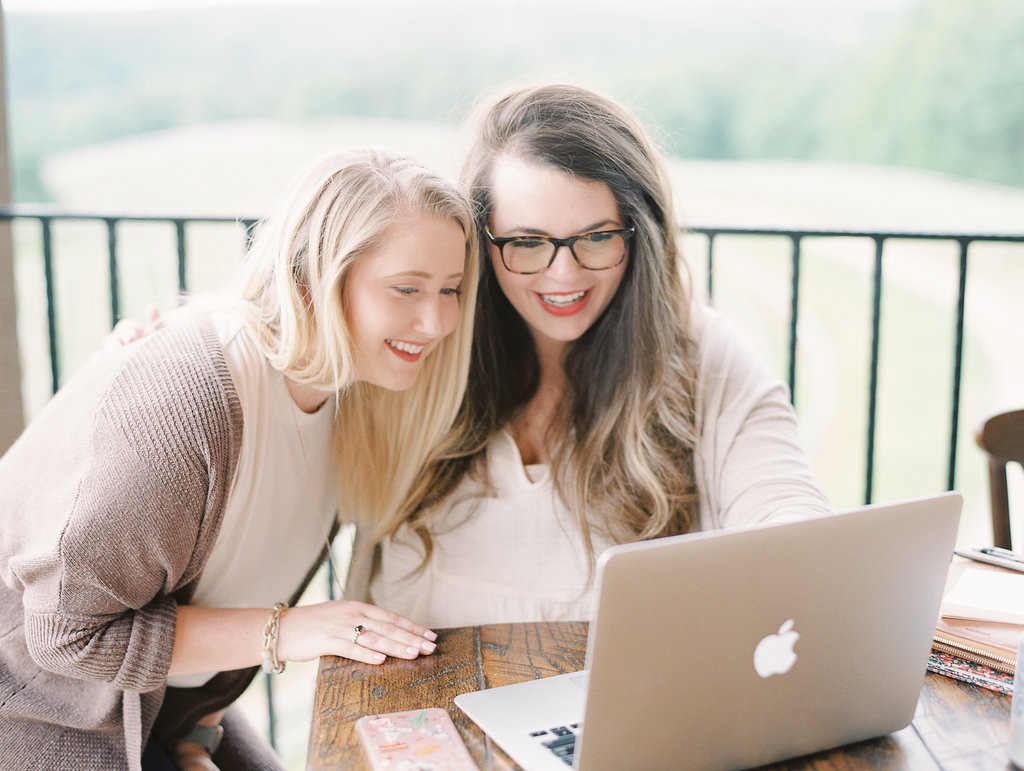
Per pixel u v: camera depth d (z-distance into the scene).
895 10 13.70
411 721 1.02
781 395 1.56
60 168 13.42
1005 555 1.36
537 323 1.46
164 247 9.83
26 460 1.26
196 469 1.15
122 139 13.50
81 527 1.13
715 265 2.03
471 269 1.36
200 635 1.24
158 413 1.15
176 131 13.71
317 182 1.22
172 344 1.22
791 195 14.07
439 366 1.43
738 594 0.87
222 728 1.53
